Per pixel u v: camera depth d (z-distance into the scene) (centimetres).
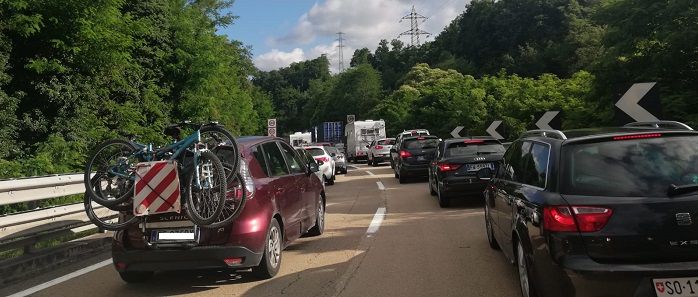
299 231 735
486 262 632
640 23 1540
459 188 1081
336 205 1296
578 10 7731
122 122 1880
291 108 14538
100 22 1573
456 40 9925
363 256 695
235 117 3912
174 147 589
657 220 351
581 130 470
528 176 480
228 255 546
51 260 720
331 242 803
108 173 604
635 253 350
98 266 715
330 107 10525
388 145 3312
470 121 4166
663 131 408
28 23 1386
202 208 550
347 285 563
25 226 716
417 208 1151
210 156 548
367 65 10250
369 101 9488
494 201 627
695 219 350
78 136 1576
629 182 374
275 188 639
